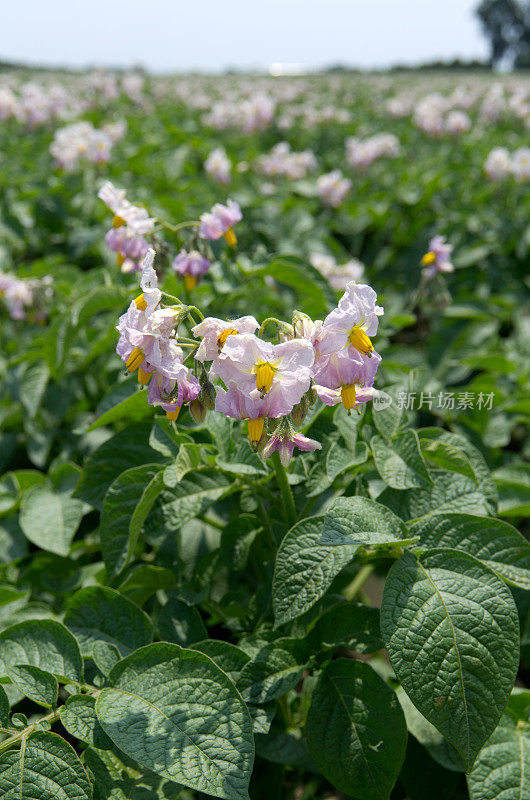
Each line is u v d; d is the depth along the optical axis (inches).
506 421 39.9
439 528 26.6
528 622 31.3
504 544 26.4
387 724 26.2
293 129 141.8
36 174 86.0
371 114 177.6
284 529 30.1
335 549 25.8
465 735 24.4
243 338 24.0
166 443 29.0
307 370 24.0
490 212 72.5
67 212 69.9
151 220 32.3
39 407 39.4
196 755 24.3
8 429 42.4
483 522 26.6
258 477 28.7
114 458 30.5
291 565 25.7
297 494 30.0
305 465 28.9
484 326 52.9
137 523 27.5
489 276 66.4
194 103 177.0
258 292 38.8
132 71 392.2
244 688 26.2
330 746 26.2
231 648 26.6
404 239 74.6
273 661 26.6
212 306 34.9
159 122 149.2
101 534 28.4
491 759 26.2
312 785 29.9
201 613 33.9
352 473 29.2
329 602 28.0
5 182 80.9
